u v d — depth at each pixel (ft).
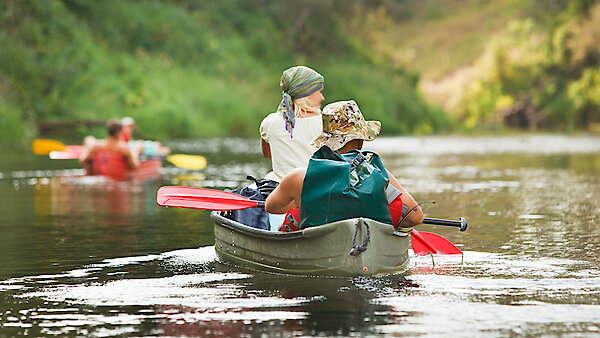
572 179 153.38
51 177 164.35
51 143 169.07
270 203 60.44
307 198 57.93
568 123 640.17
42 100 336.70
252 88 461.37
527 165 195.11
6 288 55.83
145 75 402.52
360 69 548.72
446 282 56.18
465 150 277.85
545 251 70.08
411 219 61.93
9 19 365.81
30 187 142.61
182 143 316.19
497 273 59.52
